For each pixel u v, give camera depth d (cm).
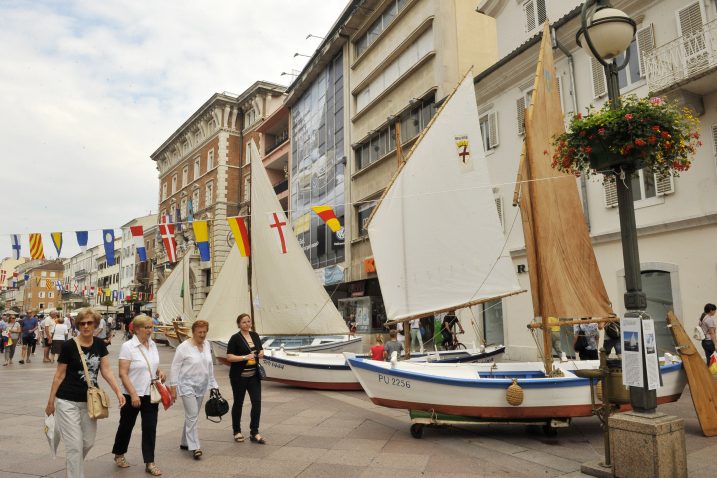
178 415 915
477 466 587
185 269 2578
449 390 716
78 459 489
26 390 1202
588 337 1165
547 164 829
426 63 2248
